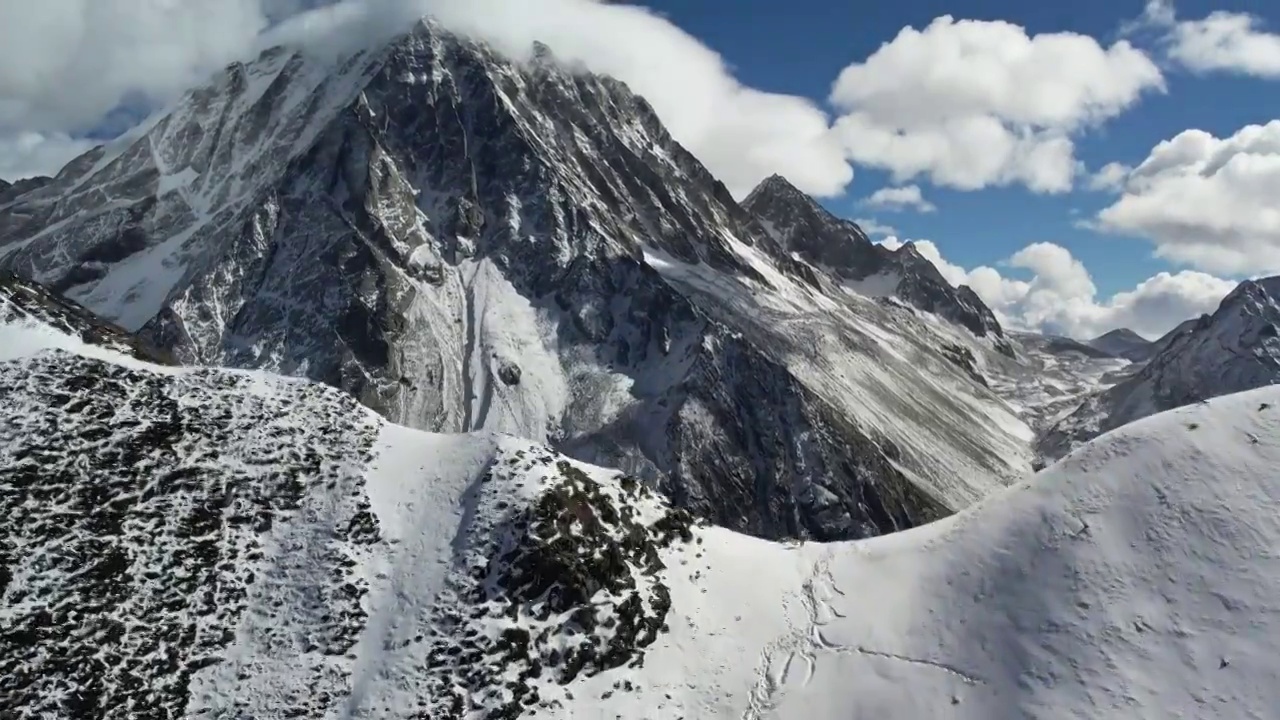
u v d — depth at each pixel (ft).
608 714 92.27
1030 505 115.14
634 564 109.60
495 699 90.12
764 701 96.22
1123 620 94.43
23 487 100.99
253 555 104.37
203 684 90.84
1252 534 98.73
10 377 113.29
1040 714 87.51
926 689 94.32
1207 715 83.25
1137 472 111.24
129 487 105.70
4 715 82.48
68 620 91.15
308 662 93.56
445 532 106.73
